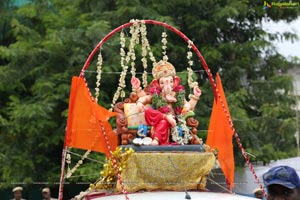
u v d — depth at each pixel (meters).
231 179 7.24
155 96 6.95
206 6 14.59
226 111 7.18
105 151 7.12
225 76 14.77
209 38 14.99
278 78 15.31
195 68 14.59
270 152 14.23
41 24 16.81
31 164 14.39
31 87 15.11
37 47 15.20
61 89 13.95
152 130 6.82
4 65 16.58
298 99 16.44
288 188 4.08
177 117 6.96
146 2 14.44
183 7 14.56
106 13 14.16
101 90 13.67
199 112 13.60
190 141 7.00
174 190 6.48
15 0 18.30
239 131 13.84
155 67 7.14
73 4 15.26
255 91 15.41
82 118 6.86
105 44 13.41
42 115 13.73
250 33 15.53
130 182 6.39
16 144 14.75
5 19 17.62
